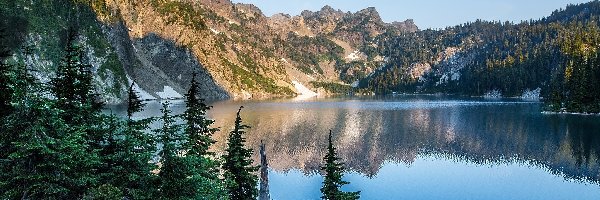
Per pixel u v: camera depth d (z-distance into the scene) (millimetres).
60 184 14219
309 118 117875
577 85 123562
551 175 49969
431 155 63344
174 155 17375
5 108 14297
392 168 54219
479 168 54000
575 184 46188
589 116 111812
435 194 42750
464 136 82500
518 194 42656
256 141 75125
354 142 75688
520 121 105062
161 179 16828
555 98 132375
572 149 66000
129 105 18062
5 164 13391
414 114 131750
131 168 16391
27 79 14414
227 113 131000
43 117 13562
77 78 16734
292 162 57344
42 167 13656
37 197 13797
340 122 107688
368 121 110688
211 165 20875
